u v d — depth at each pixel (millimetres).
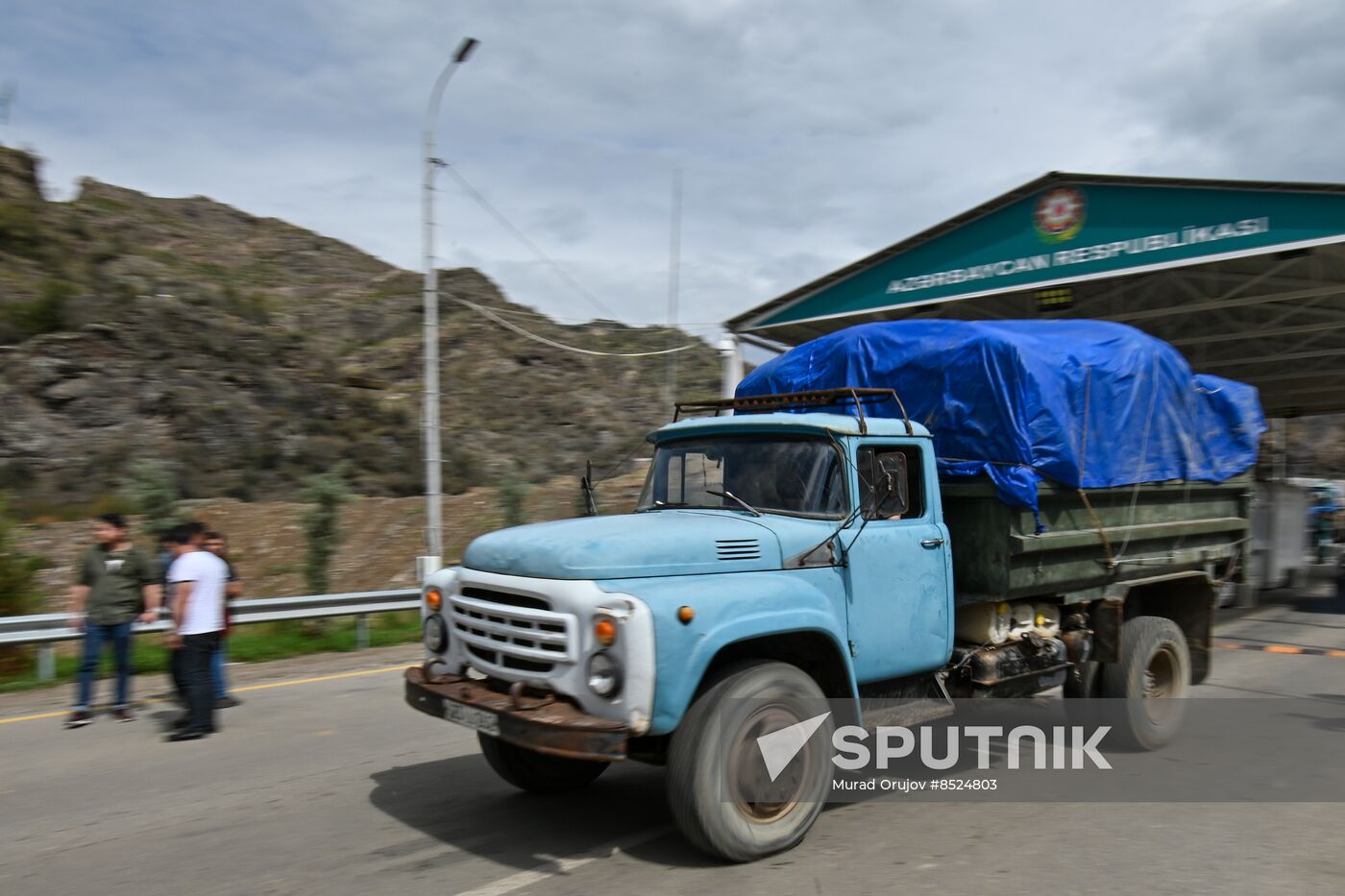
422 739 7715
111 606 8391
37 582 15062
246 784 6461
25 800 6133
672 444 6387
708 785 4609
